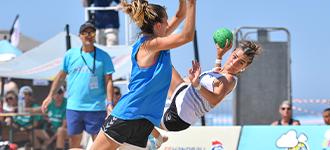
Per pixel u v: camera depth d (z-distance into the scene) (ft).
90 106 54.49
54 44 84.23
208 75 39.99
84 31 54.24
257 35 71.20
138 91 35.86
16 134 84.64
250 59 39.96
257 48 40.11
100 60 54.54
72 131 55.06
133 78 36.11
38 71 83.56
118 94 73.77
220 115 81.15
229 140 53.72
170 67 36.24
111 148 36.78
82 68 54.49
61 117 85.56
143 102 36.01
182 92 40.55
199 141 54.29
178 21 39.52
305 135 51.62
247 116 70.85
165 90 36.40
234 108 70.74
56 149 84.94
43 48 84.12
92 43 54.54
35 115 83.97
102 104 55.01
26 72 83.61
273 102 71.51
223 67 40.83
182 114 40.14
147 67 35.60
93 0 83.82
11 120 81.15
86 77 54.39
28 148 84.99
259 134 53.06
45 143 85.81
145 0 35.58
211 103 39.40
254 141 53.06
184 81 42.80
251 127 53.57
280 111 64.59
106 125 36.65
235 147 53.36
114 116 36.47
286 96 71.67
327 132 50.93
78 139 55.52
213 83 39.27
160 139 42.60
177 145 54.70
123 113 36.14
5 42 96.17
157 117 36.55
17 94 93.20
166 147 54.90
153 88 35.81
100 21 83.30
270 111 71.46
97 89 54.70
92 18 83.35
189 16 33.60
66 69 55.52
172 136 54.90
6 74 83.25
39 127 86.07
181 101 40.19
